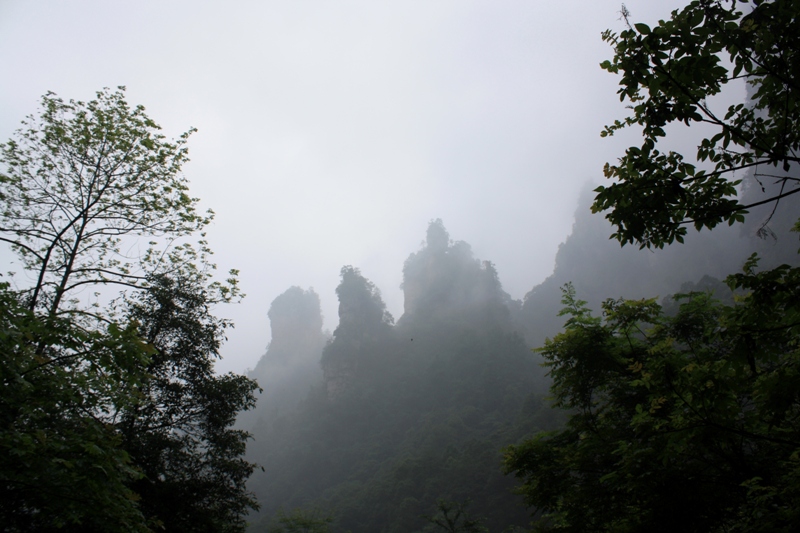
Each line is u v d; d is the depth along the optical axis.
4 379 5.57
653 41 3.86
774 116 4.13
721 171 4.17
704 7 3.72
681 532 5.79
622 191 4.37
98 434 5.99
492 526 44.06
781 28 3.63
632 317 8.62
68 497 5.20
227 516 15.45
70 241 12.28
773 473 6.04
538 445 9.38
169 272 14.88
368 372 109.00
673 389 5.12
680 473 6.25
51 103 12.15
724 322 4.62
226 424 15.77
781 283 3.97
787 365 4.69
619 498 7.49
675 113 4.06
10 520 5.62
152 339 14.24
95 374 6.39
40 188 12.22
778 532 4.51
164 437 14.06
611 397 9.14
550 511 9.52
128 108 13.12
